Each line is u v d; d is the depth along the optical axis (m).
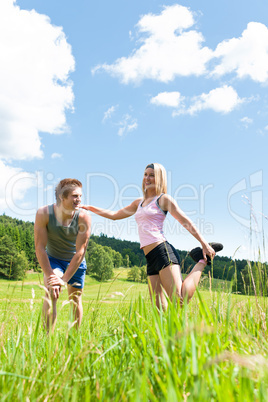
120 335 1.70
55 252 3.29
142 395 0.90
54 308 2.27
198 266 2.94
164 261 3.05
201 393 0.82
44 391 1.07
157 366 1.12
